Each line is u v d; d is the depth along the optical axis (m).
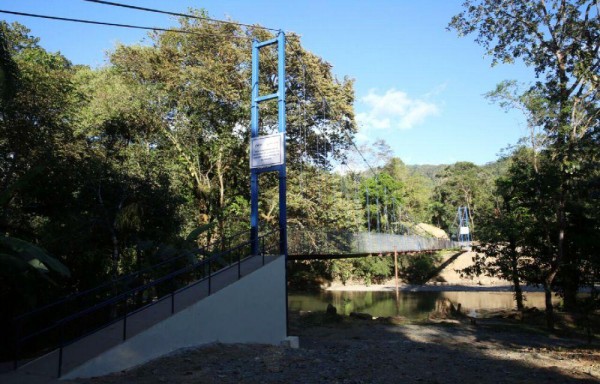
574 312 22.19
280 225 12.38
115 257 13.20
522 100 19.39
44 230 13.95
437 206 88.31
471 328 19.30
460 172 88.12
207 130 28.47
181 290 9.46
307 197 30.34
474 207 83.31
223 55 27.66
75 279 13.11
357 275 50.53
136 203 13.34
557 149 18.52
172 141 27.72
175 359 7.73
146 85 25.55
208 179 29.11
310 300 36.62
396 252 28.72
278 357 9.03
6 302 9.46
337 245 22.69
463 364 10.18
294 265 42.44
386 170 74.75
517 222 20.67
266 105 28.06
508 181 21.59
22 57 20.08
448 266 56.34
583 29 18.33
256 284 10.62
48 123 13.44
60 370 6.20
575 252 19.45
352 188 40.00
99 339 7.29
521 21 19.66
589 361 11.23
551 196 18.66
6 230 12.38
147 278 13.65
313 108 30.05
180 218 16.14
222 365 7.74
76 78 23.28
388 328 18.86
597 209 17.98
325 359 9.59
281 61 12.94
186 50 27.61
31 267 8.97
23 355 9.40
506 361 10.83
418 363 10.06
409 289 46.66
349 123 32.34
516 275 20.97
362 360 9.98
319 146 31.45
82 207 13.72
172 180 18.11
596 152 17.72
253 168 12.91
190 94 26.53
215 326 9.18
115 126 16.95
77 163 13.79
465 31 20.42
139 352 7.35
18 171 13.13
